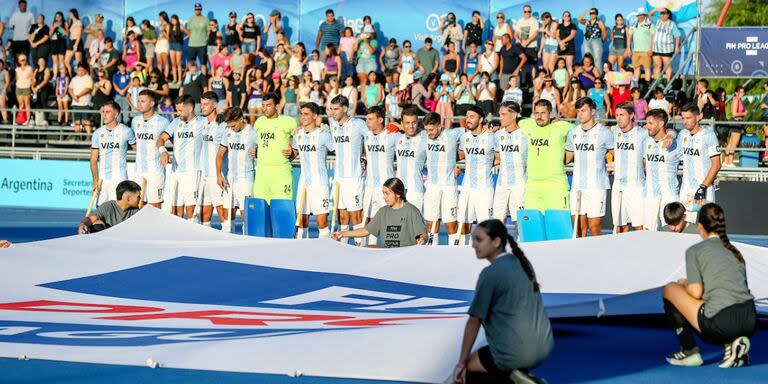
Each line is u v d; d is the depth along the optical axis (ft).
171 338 28.71
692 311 27.91
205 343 27.89
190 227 45.75
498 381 24.38
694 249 27.91
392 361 25.58
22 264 39.24
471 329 23.25
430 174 55.11
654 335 33.30
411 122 53.93
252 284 37.35
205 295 35.86
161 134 58.03
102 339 28.66
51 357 26.50
